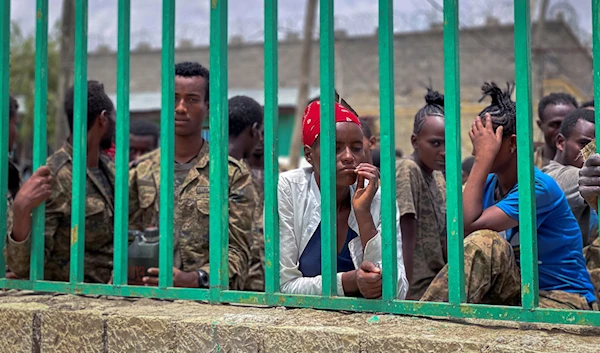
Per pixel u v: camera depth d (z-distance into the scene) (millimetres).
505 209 3938
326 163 3264
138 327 3324
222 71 3553
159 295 3717
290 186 3809
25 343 3648
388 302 3137
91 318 3447
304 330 2938
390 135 3125
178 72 5066
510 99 4223
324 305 3271
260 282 5766
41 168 4215
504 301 3861
